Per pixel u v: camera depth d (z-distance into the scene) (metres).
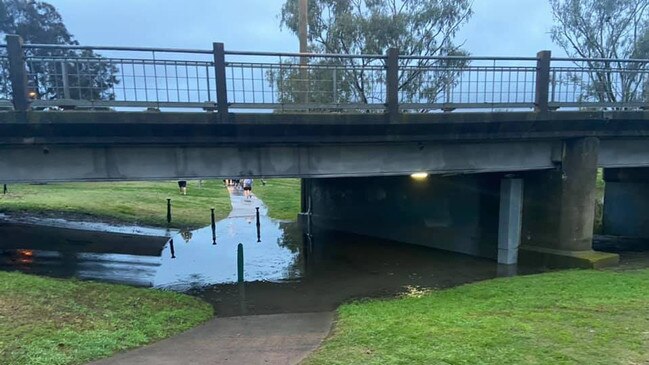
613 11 29.06
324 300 10.77
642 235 17.44
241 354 6.31
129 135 9.37
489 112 11.16
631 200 17.81
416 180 18.28
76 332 6.53
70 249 15.72
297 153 11.05
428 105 10.68
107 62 8.84
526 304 7.74
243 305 10.26
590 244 12.84
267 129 9.95
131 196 28.09
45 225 18.77
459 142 12.01
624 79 12.77
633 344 5.43
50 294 7.93
